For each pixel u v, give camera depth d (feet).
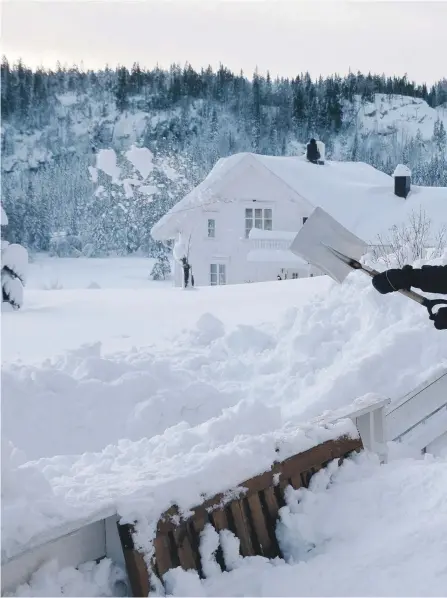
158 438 12.96
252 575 8.77
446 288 10.03
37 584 7.72
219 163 106.01
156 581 8.00
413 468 11.69
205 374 22.49
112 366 21.18
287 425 11.95
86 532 8.21
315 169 109.81
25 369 19.49
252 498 9.66
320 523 10.04
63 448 18.34
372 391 17.72
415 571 8.63
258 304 45.68
